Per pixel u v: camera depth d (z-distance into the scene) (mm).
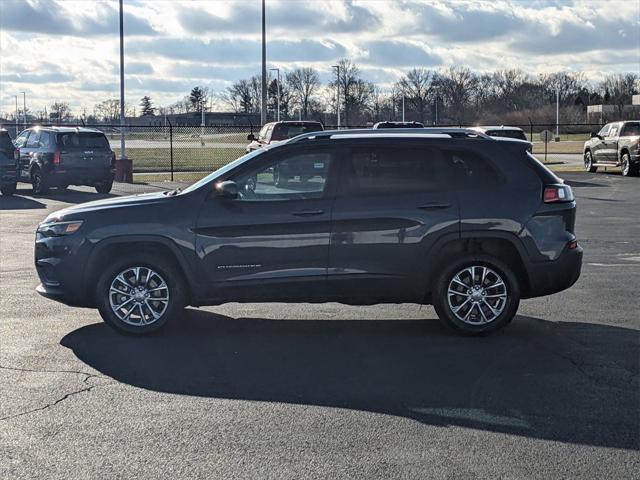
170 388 6133
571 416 5484
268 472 4535
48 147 23969
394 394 5977
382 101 99438
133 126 31156
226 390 6086
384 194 7598
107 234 7629
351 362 6859
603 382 6262
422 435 5121
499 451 4848
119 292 7719
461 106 104562
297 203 7570
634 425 5312
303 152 7652
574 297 9508
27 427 5273
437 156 7684
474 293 7656
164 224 7574
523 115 98125
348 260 7570
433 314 8742
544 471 4555
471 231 7566
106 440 5039
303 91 97062
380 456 4770
